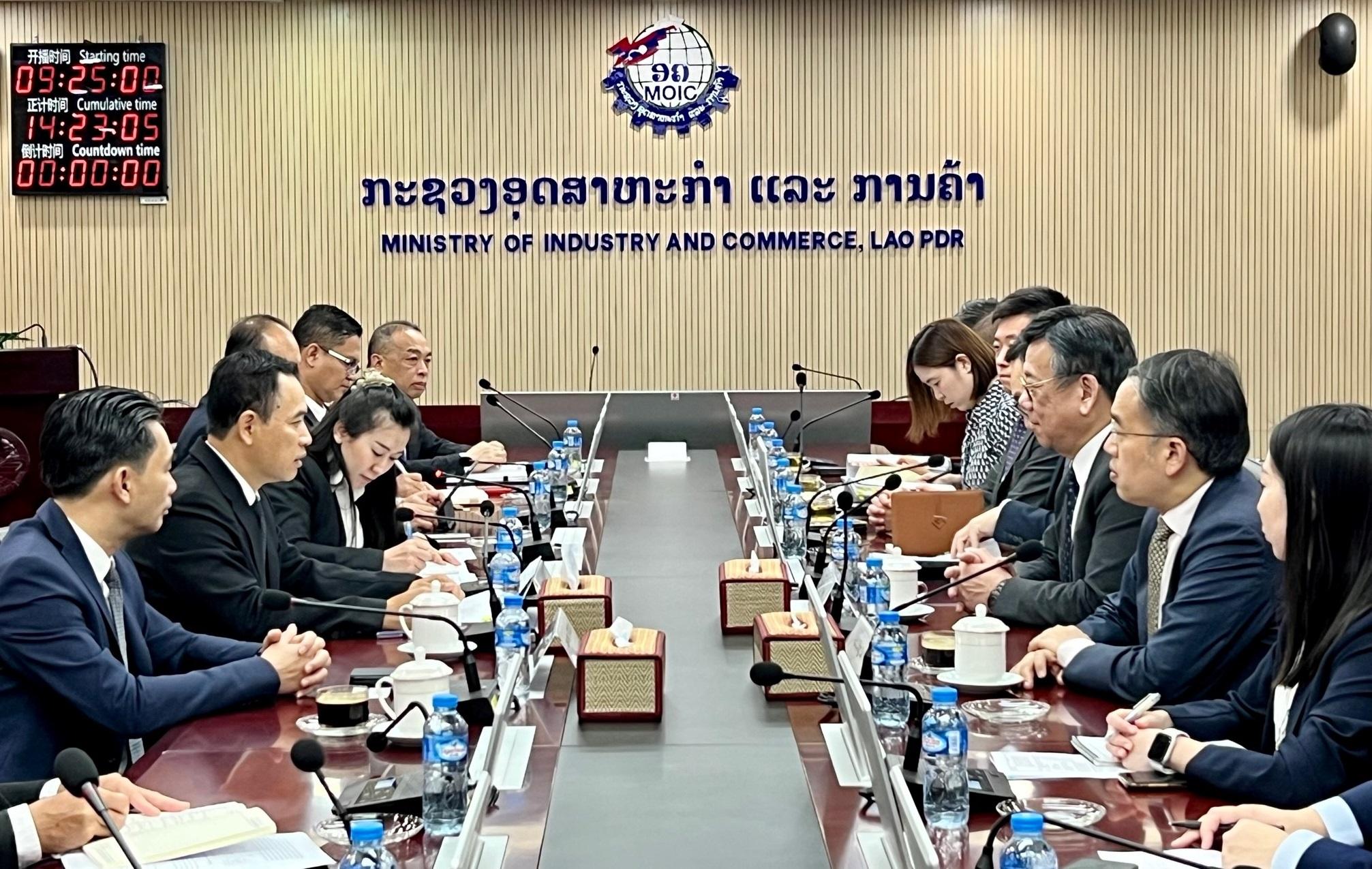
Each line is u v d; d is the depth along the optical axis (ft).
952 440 28.96
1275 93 28.76
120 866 5.88
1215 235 28.96
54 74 28.25
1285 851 5.84
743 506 16.22
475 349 29.22
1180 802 6.68
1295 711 7.14
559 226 29.07
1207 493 8.54
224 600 10.34
